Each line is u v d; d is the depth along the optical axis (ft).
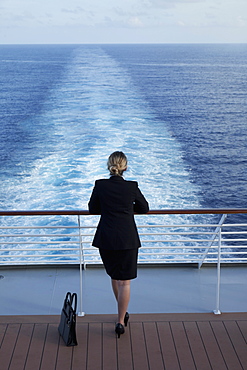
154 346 8.93
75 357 8.58
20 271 12.69
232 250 32.86
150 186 50.37
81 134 78.69
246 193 56.29
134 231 8.94
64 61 291.99
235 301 11.12
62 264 12.99
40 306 10.90
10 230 35.22
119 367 8.28
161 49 569.23
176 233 11.51
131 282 12.09
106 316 10.16
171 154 68.74
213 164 69.10
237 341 9.10
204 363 8.39
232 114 119.03
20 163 61.98
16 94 139.54
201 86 174.50
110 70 215.72
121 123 89.10
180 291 11.65
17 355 8.64
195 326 9.67
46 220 37.42
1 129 88.07
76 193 46.85
